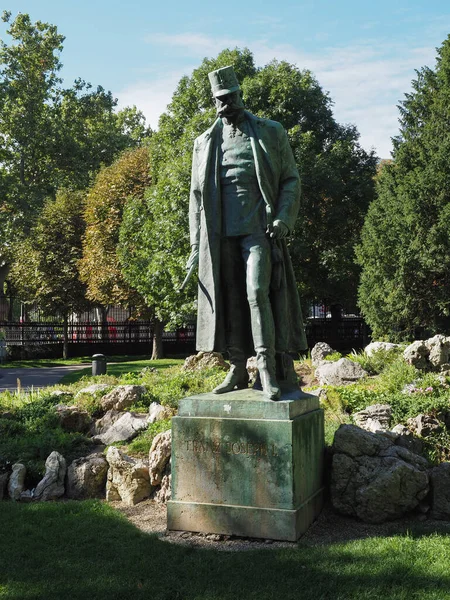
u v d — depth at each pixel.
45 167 42.09
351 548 4.98
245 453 5.39
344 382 13.05
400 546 4.97
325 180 24.67
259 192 5.87
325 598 4.21
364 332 30.75
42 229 36.56
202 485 5.54
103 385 12.00
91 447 8.30
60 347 37.09
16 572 4.80
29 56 40.62
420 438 7.11
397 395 9.55
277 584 4.43
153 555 5.04
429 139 23.80
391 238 22.48
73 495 6.94
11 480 7.06
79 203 37.78
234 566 4.75
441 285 22.27
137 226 28.94
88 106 44.69
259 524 5.30
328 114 27.22
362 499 5.68
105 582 4.56
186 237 23.80
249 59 26.50
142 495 6.62
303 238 24.95
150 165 28.30
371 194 27.64
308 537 5.37
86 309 36.84
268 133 5.92
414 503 5.74
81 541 5.41
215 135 6.02
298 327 6.12
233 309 6.03
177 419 5.66
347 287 28.78
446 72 24.39
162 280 25.72
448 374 11.73
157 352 32.78
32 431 8.98
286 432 5.27
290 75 25.09
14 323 37.03
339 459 5.87
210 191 5.88
